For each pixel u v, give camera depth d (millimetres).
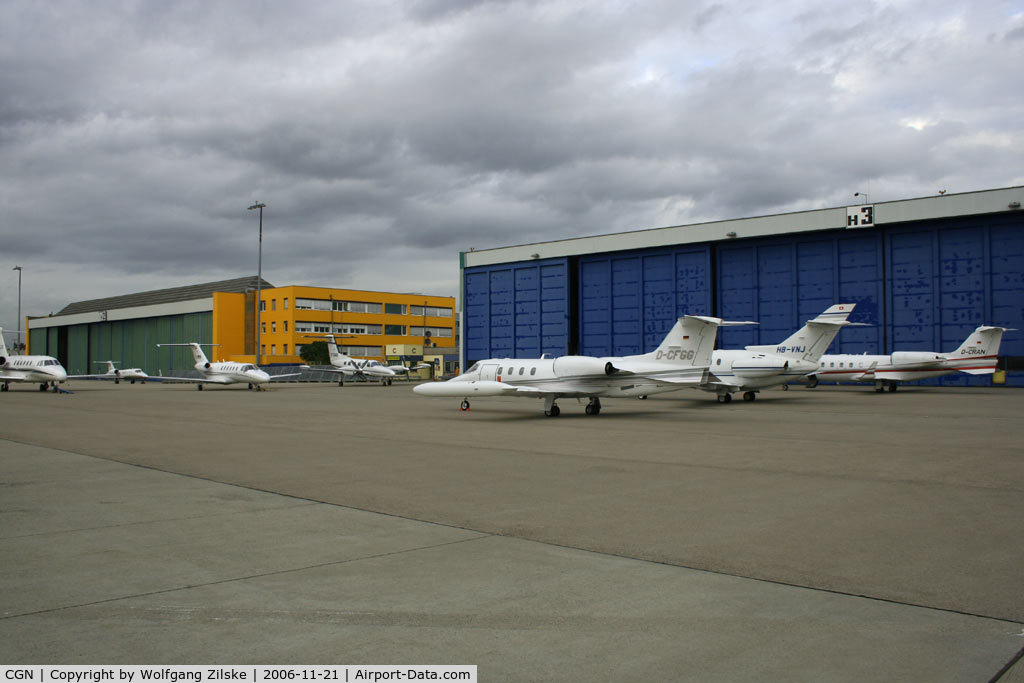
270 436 20359
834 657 4938
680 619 5680
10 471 13836
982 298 44438
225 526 9047
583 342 59781
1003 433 20109
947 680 4574
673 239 54344
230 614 5805
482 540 8273
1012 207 42656
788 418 25906
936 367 41375
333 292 102812
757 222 51062
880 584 6562
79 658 4941
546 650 5066
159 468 14195
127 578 6809
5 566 7223
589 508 10070
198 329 101438
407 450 16922
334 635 5352
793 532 8594
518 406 34375
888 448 16719
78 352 124438
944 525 8922
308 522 9266
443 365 98688
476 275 66688
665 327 55281
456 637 5309
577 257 60219
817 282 49938
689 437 19500
